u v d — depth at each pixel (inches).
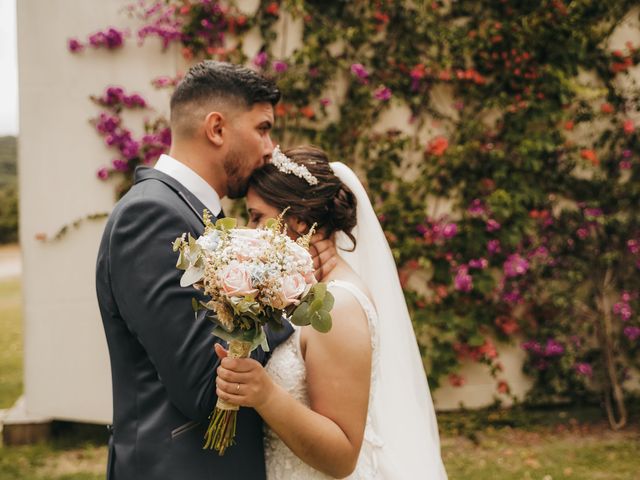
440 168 175.3
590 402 184.5
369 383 61.0
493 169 177.8
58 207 162.6
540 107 176.6
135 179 66.1
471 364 182.2
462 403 181.5
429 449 82.5
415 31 173.3
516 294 178.1
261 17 166.2
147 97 161.9
